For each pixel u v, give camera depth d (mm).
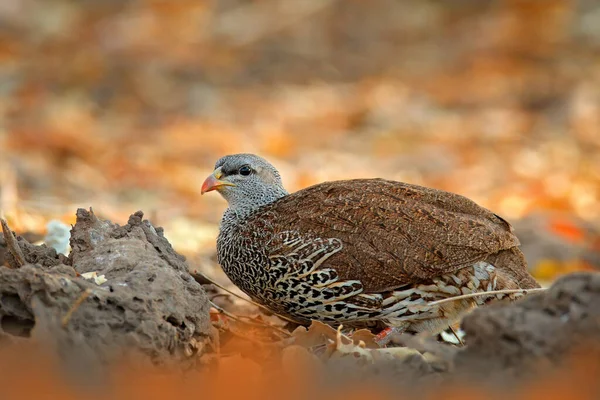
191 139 19781
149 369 6512
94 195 14938
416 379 6605
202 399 6367
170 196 15820
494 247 8359
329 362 6867
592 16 27859
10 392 6164
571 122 21203
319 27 28594
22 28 27688
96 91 23062
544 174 18031
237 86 24375
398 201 8461
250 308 9406
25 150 17797
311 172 17797
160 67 24516
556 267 12234
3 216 10984
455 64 26609
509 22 28484
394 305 8281
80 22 28578
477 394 6297
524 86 24094
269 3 29781
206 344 7215
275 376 6820
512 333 6332
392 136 20672
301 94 23750
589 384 6215
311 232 8359
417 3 30750
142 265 7145
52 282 6535
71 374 6316
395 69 26344
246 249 8633
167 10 28969
